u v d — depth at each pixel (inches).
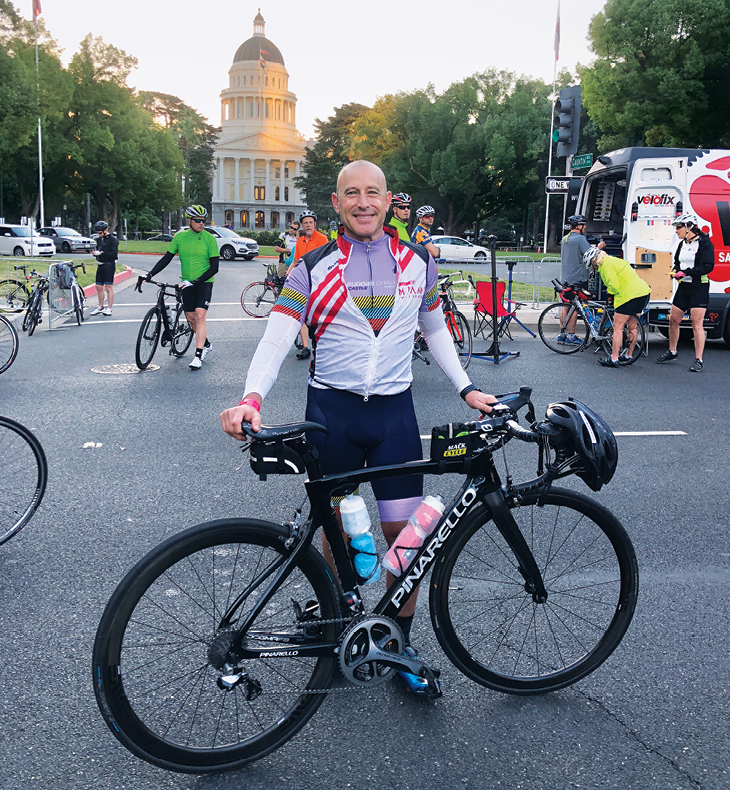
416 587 97.0
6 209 2662.4
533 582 105.4
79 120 2361.0
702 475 206.5
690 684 109.3
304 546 90.4
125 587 83.0
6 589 134.3
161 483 192.5
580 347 412.5
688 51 1210.0
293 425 88.5
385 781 88.6
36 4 1764.3
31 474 153.9
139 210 2896.2
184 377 331.3
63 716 99.2
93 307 606.9
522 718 100.8
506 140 2127.2
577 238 427.5
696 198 423.2
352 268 95.7
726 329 437.7
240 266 1247.5
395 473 93.6
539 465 103.2
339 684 107.6
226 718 91.8
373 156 2480.3
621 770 91.0
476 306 450.6
